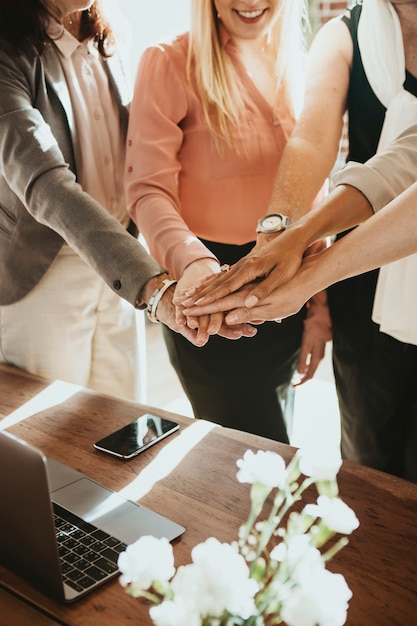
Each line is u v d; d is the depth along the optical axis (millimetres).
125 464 1215
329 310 1820
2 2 1499
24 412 1433
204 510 1071
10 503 866
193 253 1566
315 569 547
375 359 1752
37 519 836
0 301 1768
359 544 981
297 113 1754
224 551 538
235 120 1700
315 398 3139
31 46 1540
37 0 1527
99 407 1439
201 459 1217
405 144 1438
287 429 2004
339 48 1651
